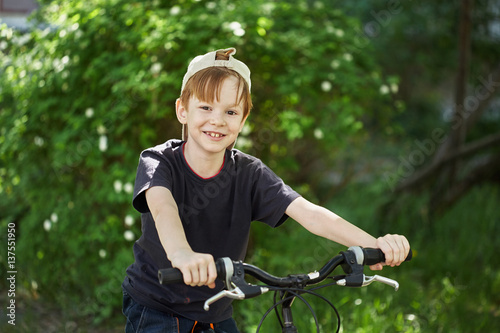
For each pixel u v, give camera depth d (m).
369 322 3.63
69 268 4.39
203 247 1.90
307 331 3.41
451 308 4.14
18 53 4.32
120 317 4.08
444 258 5.25
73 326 3.86
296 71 4.37
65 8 4.19
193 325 1.91
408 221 6.09
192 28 4.07
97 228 4.13
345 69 4.61
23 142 4.27
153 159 1.83
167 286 1.88
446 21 7.59
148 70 4.02
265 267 4.51
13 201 4.99
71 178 4.40
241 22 4.11
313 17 5.03
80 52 4.16
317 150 6.02
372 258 1.63
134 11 4.00
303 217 1.87
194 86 1.74
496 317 4.05
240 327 3.80
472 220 6.25
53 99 4.12
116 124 4.18
